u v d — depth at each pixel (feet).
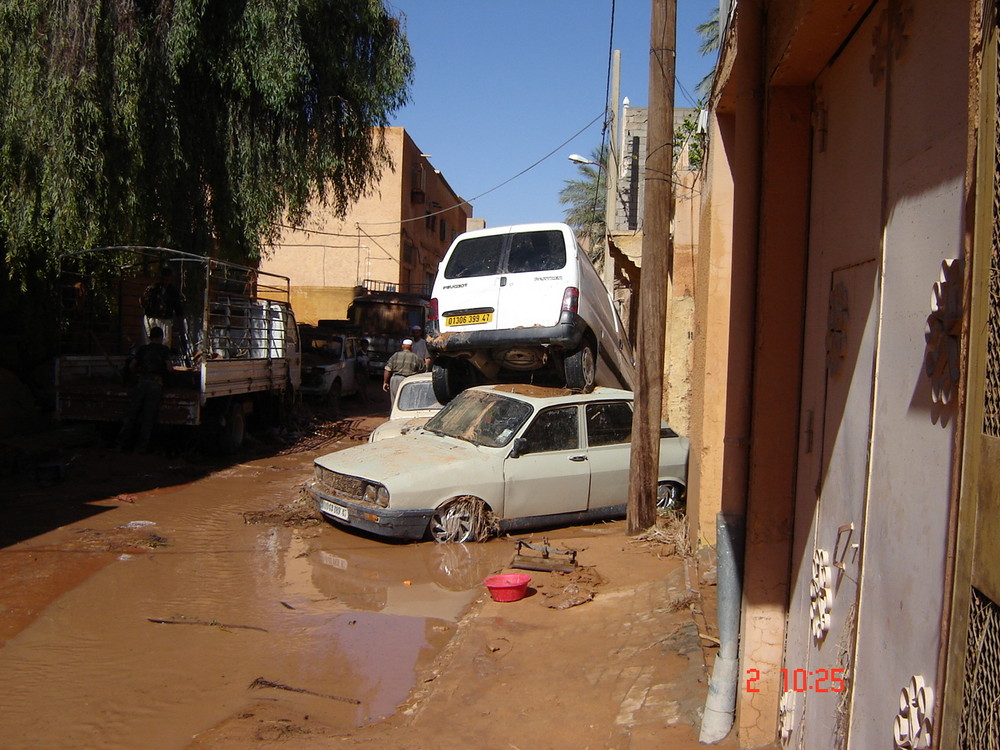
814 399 10.27
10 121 37.88
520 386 29.50
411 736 12.64
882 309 7.78
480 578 21.85
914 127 7.16
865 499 7.96
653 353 25.45
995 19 5.09
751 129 11.42
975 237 5.26
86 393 38.45
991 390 5.04
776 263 11.20
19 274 46.83
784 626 10.96
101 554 23.48
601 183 113.70
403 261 123.44
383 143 56.90
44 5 38.09
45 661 15.92
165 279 42.29
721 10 20.49
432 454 25.88
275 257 121.39
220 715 13.67
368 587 21.01
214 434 40.96
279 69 44.80
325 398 65.62
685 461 30.12
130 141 39.78
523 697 13.84
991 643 4.88
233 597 20.08
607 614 17.66
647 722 12.12
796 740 9.90
